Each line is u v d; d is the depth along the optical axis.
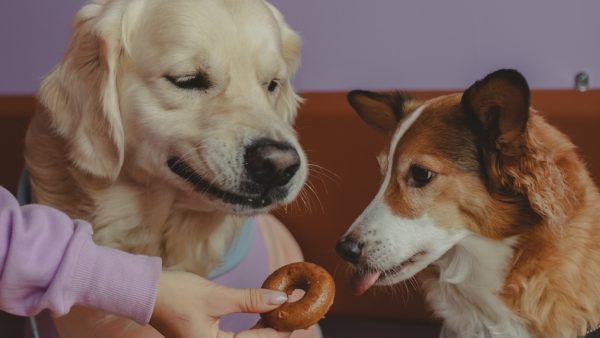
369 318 0.98
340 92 0.97
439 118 0.82
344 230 0.97
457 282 0.84
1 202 0.64
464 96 0.79
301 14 1.03
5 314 0.95
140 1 0.76
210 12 0.75
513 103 0.75
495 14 0.98
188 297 0.64
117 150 0.75
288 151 0.72
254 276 0.86
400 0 1.00
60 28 1.08
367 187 0.95
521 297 0.80
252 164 0.72
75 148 0.75
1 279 0.61
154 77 0.75
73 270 0.62
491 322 0.84
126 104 0.76
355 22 1.02
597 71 0.96
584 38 0.96
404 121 0.84
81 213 0.79
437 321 0.96
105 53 0.75
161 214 0.80
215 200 0.75
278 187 0.74
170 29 0.74
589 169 0.88
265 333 0.65
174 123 0.75
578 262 0.78
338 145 0.95
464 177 0.80
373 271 0.81
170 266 0.83
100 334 0.77
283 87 0.88
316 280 0.67
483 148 0.80
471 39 0.99
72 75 0.77
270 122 0.74
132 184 0.79
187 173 0.75
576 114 0.89
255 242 0.87
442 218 0.81
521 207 0.79
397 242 0.80
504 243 0.80
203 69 0.75
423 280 0.89
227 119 0.73
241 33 0.76
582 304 0.77
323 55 1.03
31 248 0.61
